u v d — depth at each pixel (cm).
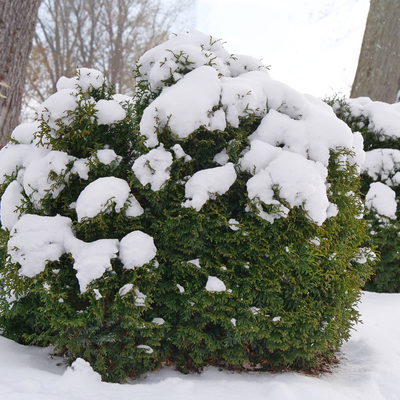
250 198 245
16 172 283
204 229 254
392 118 507
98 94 282
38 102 1440
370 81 783
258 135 264
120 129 267
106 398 201
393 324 377
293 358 263
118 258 240
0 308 268
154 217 256
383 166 495
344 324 294
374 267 488
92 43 1666
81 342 237
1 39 476
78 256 228
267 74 305
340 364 303
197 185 242
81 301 245
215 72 256
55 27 1605
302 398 225
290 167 244
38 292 240
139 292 238
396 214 484
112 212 242
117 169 257
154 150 243
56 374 235
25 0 492
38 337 246
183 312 254
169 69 265
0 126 486
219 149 267
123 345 250
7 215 256
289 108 276
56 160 246
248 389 229
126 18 1688
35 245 229
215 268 254
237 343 262
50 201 250
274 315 256
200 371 267
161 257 255
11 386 202
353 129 530
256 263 257
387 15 765
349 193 291
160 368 268
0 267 276
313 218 243
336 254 269
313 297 271
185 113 241
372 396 240
